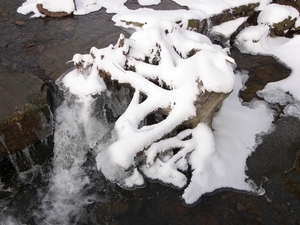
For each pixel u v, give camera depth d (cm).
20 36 636
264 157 525
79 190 458
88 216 427
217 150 503
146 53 521
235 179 479
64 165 489
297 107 640
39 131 457
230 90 439
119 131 441
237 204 445
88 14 746
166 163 459
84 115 482
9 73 516
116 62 493
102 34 660
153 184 457
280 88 694
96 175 475
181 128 507
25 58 564
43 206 437
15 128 426
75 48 605
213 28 816
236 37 859
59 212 431
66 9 715
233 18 859
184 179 453
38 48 598
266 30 859
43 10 706
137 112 457
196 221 420
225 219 425
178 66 484
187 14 727
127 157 413
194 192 446
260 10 920
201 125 491
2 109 430
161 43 505
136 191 450
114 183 459
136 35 536
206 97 446
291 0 1018
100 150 484
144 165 462
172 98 468
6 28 660
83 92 489
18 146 445
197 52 494
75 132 480
